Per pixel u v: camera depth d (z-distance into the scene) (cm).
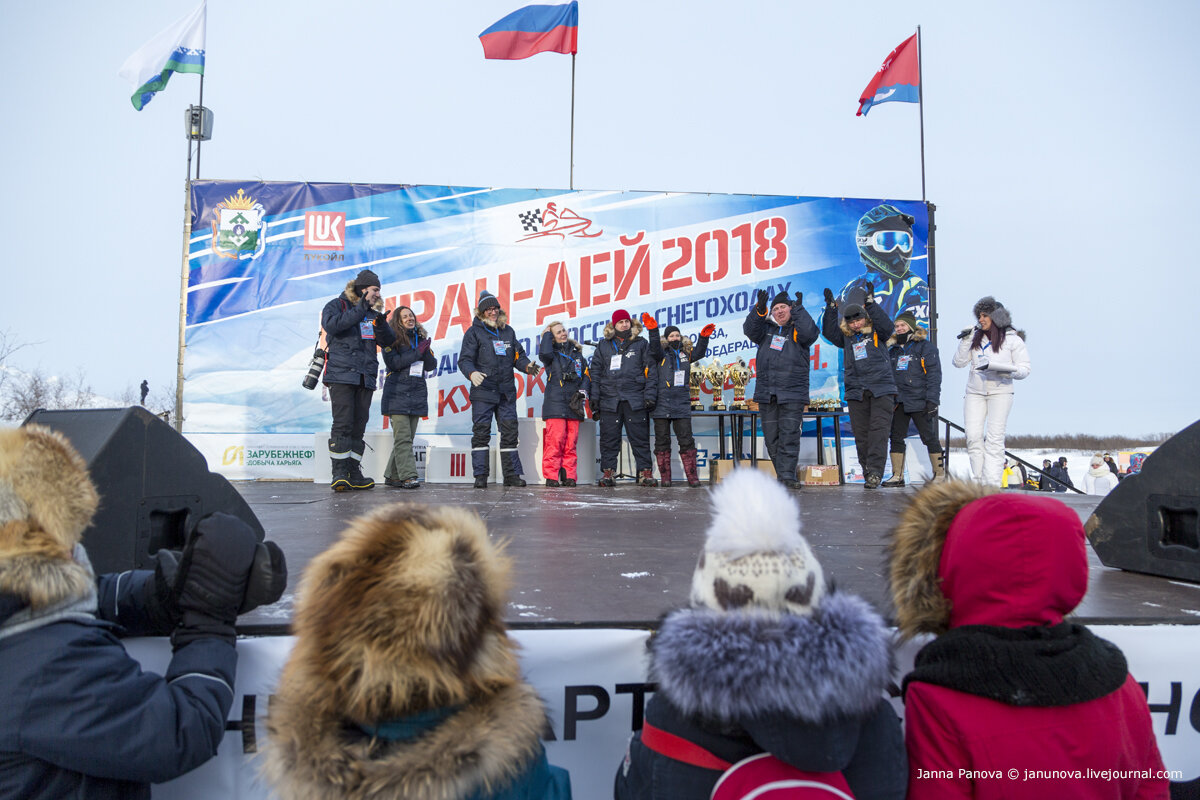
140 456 193
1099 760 129
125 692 121
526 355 812
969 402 740
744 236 888
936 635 160
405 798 109
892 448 829
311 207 839
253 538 154
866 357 740
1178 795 191
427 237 856
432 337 857
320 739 115
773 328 757
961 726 130
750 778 114
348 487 653
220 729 134
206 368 821
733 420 839
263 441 826
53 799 121
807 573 119
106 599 163
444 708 117
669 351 788
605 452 790
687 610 127
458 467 799
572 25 891
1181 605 208
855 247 895
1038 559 136
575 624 179
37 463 123
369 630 110
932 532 158
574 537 339
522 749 120
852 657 112
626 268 877
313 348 835
